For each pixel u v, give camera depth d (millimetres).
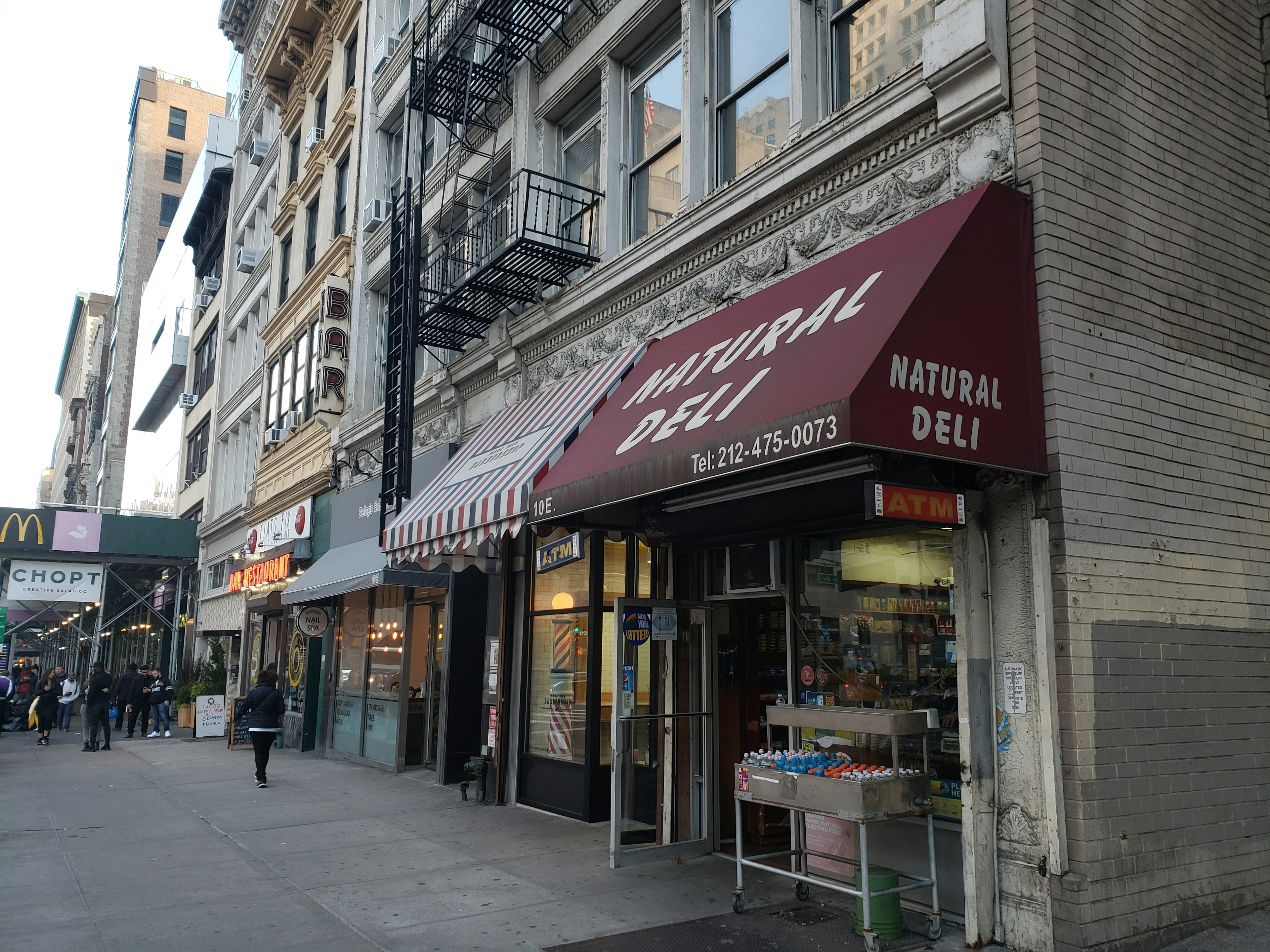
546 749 10906
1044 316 5676
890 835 6605
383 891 7059
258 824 9836
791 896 6875
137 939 5875
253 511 24984
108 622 37344
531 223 12062
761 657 9117
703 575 8672
